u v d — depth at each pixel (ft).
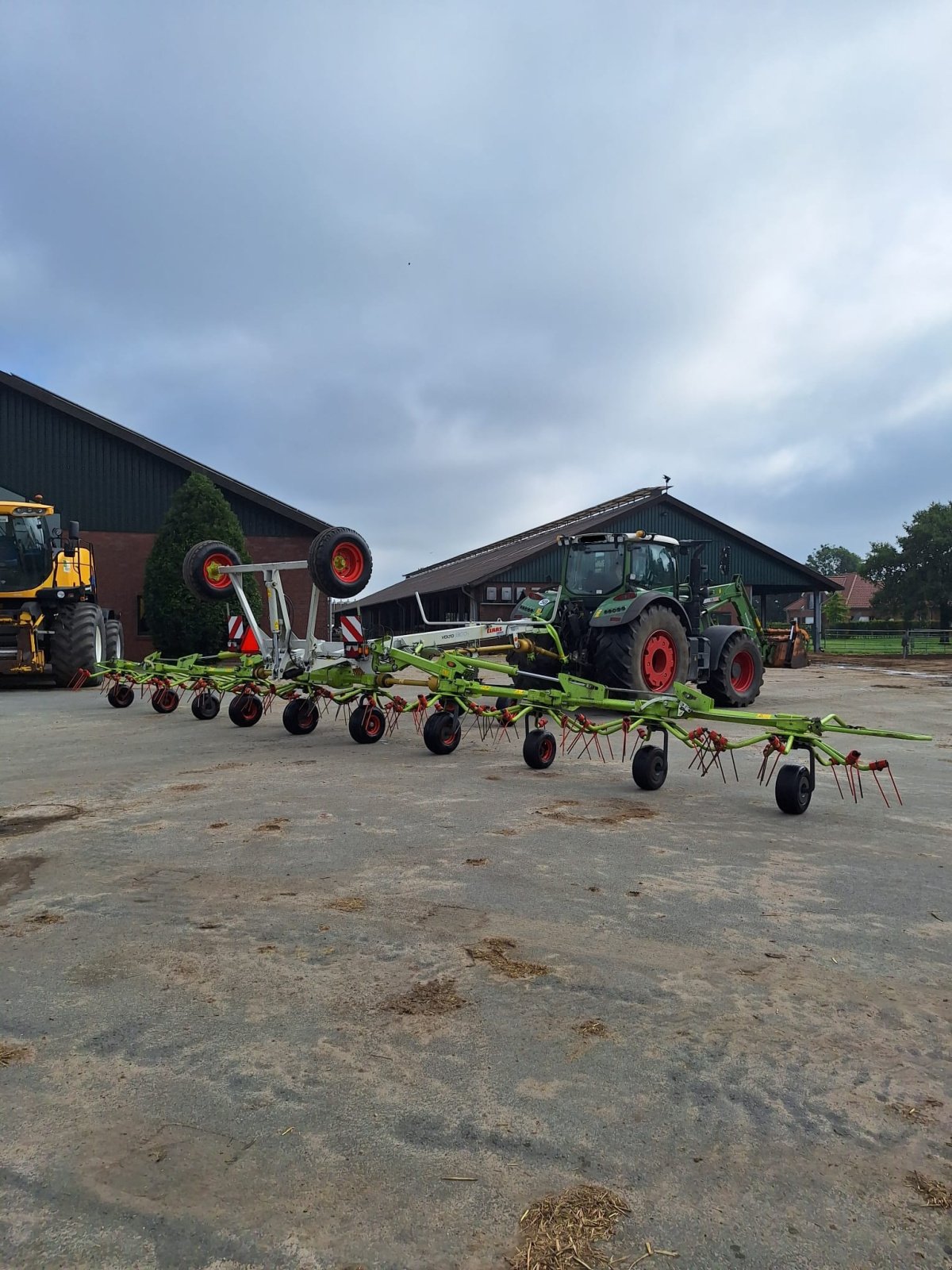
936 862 14.53
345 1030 8.72
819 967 10.29
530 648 31.91
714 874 13.76
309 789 19.86
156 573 66.33
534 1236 5.96
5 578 45.85
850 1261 5.75
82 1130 7.11
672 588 35.22
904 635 89.20
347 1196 6.35
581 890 12.94
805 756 25.85
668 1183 6.49
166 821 17.01
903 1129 7.18
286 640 27.58
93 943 10.93
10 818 17.34
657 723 20.71
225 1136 7.04
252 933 11.25
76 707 37.27
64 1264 5.72
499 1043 8.49
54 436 72.84
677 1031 8.75
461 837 15.75
